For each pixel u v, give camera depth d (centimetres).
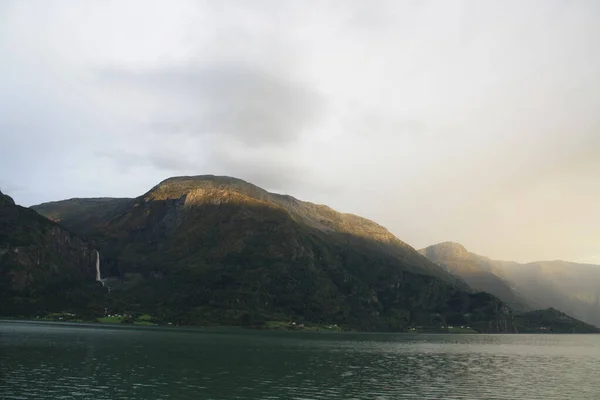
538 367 13475
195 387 8362
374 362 13738
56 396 7212
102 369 9906
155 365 10912
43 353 12188
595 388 9494
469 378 10619
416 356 16388
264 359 13375
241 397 7706
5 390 7500
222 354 14312
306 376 10200
